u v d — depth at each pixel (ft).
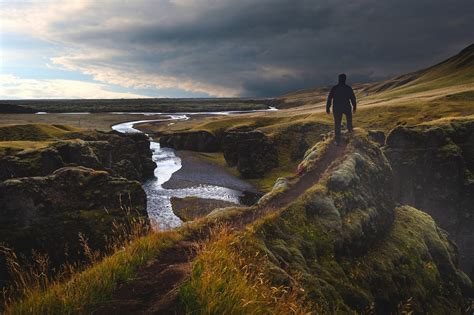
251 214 49.06
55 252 90.12
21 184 93.15
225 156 290.15
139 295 22.81
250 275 26.86
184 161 306.35
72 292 20.92
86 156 169.58
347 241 53.16
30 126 244.22
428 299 62.39
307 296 36.55
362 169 71.72
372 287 52.08
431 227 83.05
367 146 80.53
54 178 100.63
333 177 61.82
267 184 230.48
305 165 72.43
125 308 21.16
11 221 89.61
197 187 219.20
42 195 95.20
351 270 50.47
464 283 77.00
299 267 40.42
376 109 338.34
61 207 96.32
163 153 342.44
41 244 89.56
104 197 102.58
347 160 69.41
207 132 360.69
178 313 20.29
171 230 37.27
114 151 234.99
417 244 70.69
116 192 104.63
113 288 23.02
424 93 466.70
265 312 22.07
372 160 78.43
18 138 225.76
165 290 23.30
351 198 61.31
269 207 52.16
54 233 91.61
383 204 74.18
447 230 178.09
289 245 43.83
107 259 26.40
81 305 20.29
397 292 56.34
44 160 138.21
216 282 21.36
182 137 369.71
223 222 43.47
